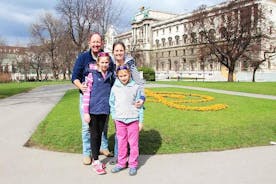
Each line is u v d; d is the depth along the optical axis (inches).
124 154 234.5
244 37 1964.8
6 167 239.0
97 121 238.5
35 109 593.9
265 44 2217.0
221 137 320.2
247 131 349.4
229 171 225.5
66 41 2699.3
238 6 1995.6
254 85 1337.4
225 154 269.0
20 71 4212.6
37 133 351.9
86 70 255.0
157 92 888.9
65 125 387.9
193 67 3860.7
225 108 559.5
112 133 340.5
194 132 341.1
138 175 220.2
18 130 385.1
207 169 230.2
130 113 230.8
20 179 213.6
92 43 255.9
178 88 1101.7
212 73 3061.0
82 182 207.8
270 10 2856.8
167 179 211.2
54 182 207.8
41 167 238.7
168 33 4431.6
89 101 239.0
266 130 357.1
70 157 264.1
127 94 234.2
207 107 546.9
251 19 1950.1
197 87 1192.2
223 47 2033.7
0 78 2541.8
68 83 1999.3
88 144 249.0
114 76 249.1
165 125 381.4
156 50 4658.0
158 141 306.0
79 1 1443.2
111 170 230.4
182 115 467.8
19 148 294.4
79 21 1444.4
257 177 213.0
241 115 473.1
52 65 3430.1
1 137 344.8
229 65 2126.0
